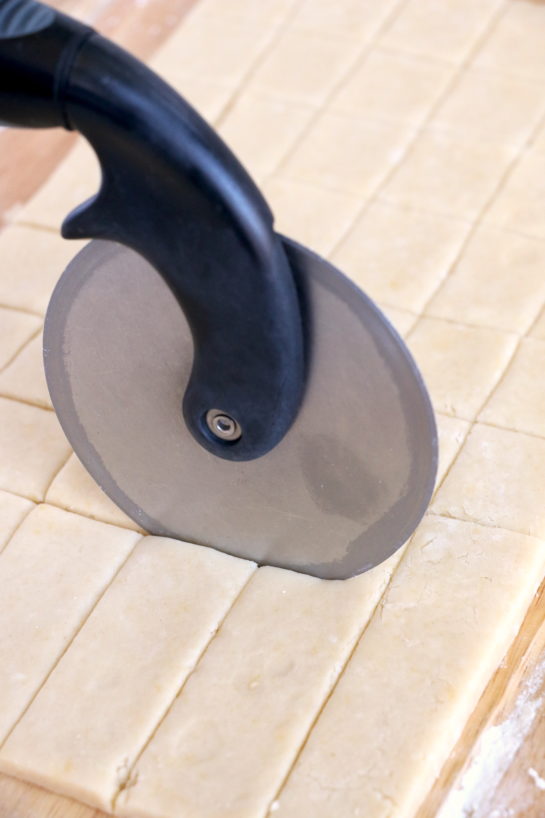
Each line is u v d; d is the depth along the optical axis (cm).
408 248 55
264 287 40
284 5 66
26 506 49
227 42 64
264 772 43
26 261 56
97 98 39
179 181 40
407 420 42
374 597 46
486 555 46
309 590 46
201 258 40
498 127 60
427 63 62
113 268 43
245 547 47
